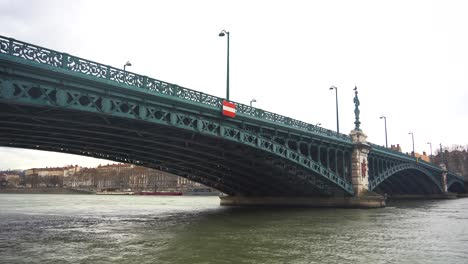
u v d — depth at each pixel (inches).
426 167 3654.0
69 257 725.9
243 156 1605.6
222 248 821.2
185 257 722.8
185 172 2210.9
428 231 1103.6
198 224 1306.6
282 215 1641.2
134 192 7431.1
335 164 2033.7
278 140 1720.0
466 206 2433.6
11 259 709.3
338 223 1312.7
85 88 973.2
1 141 1464.1
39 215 1795.0
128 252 775.7
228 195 2657.5
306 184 2004.2
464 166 7190.0
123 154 1756.9
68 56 936.9
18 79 863.7
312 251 786.8
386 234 1042.1
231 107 1381.6
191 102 1236.5
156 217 1628.9
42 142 1487.5
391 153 2664.9
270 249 810.2
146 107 1125.7
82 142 1475.1
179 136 1379.2
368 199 2059.5
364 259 706.8
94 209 2325.3
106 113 1021.8
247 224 1294.3
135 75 1090.1
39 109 1016.9
